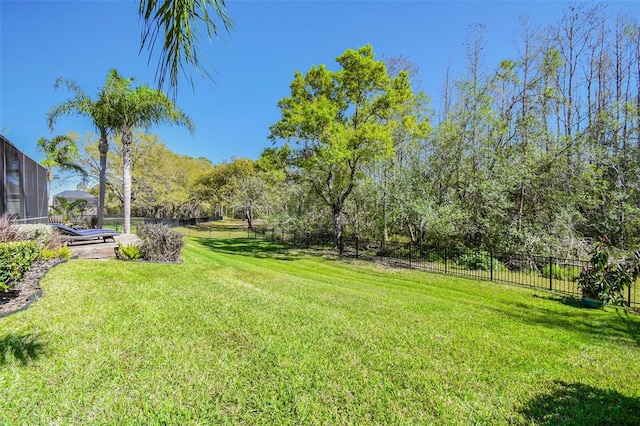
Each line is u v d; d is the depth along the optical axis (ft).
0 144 24.20
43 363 9.40
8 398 7.75
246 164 100.42
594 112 45.75
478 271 34.40
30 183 32.27
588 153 37.27
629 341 14.87
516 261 35.47
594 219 38.70
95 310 13.65
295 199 68.80
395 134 51.70
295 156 49.32
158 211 108.58
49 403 7.72
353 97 48.55
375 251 50.26
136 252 25.94
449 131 45.14
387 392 9.08
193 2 4.82
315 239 60.29
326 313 15.96
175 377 9.20
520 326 16.30
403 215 45.62
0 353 9.62
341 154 41.47
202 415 7.70
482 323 16.30
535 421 8.04
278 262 39.45
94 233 30.04
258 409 8.05
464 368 10.79
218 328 12.89
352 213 60.39
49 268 19.51
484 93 43.96
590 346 13.69
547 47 49.73
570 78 51.98
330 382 9.43
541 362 11.64
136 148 83.82
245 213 100.58
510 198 41.63
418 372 10.34
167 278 20.49
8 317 12.10
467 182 44.21
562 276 31.30
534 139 40.70
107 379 8.88
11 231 19.72
